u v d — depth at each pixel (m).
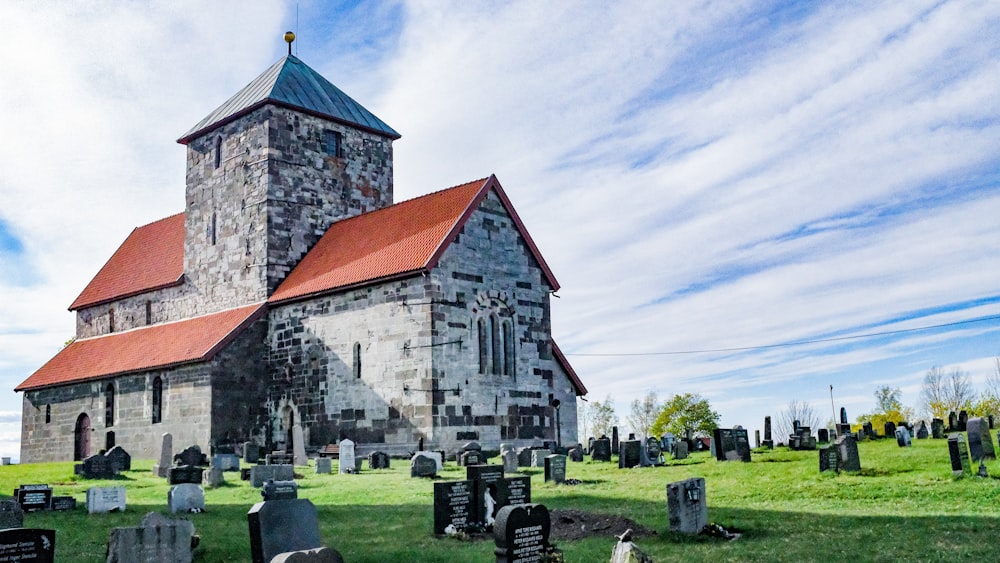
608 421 110.81
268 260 54.12
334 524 24.59
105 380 57.94
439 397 44.53
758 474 30.88
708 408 93.00
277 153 55.56
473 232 47.75
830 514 23.25
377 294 47.34
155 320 62.38
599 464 39.53
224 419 50.50
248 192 56.09
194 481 35.62
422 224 49.25
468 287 46.94
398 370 45.78
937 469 29.03
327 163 57.78
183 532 19.81
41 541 17.73
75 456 59.56
